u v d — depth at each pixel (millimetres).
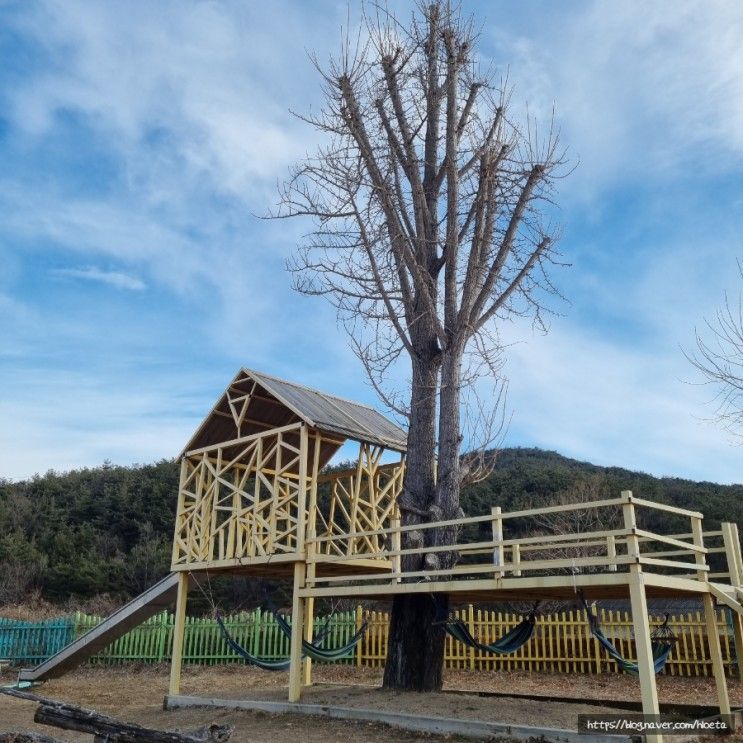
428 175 15617
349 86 15375
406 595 13523
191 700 14156
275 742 10250
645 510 38312
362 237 14930
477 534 37688
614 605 30391
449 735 10211
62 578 39469
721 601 11234
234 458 16141
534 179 15156
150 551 41844
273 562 13742
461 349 14430
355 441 15094
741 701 14359
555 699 13219
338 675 20125
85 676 22297
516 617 20281
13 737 8680
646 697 8641
